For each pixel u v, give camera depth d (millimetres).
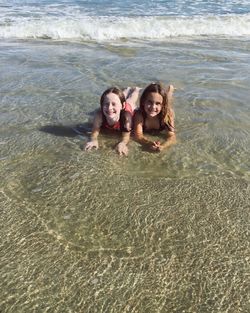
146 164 1918
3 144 2035
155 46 4000
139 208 1612
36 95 2627
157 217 1563
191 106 2516
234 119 2371
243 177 1832
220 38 4520
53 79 2910
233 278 1285
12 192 1679
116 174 1829
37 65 3223
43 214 1561
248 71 3193
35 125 2246
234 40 4414
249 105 2559
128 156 1975
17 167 1849
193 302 1200
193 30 4762
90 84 2832
